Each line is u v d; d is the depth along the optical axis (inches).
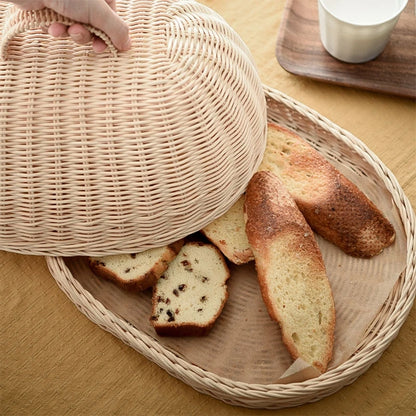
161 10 24.2
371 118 29.5
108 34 22.1
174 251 25.0
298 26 30.8
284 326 23.8
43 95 22.5
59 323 25.2
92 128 22.5
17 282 25.9
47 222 23.4
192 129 23.1
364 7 28.6
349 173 27.3
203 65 23.7
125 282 24.5
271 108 28.5
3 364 24.6
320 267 24.5
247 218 24.9
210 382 22.4
